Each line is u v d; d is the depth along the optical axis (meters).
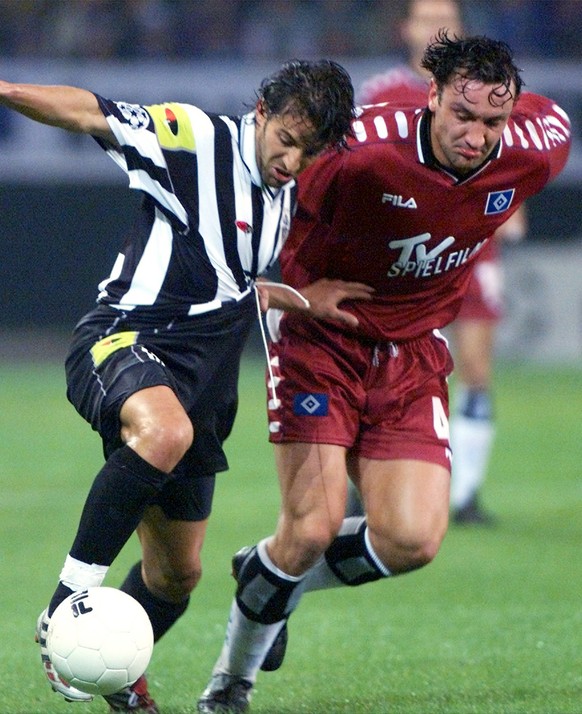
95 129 13.62
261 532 28.30
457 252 16.08
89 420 13.90
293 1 74.50
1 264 71.69
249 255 14.23
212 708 15.20
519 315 65.94
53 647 12.88
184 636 19.50
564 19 72.12
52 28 73.75
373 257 15.85
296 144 13.59
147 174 13.87
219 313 14.15
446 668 17.22
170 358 14.05
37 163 69.06
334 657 18.11
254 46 74.19
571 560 25.78
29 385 56.38
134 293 14.07
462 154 14.56
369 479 15.86
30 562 25.16
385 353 16.39
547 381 58.72
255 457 39.41
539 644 18.52
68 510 30.89
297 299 15.55
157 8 74.19
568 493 34.16
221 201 13.97
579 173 67.88
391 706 15.02
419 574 24.52
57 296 72.00
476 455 30.03
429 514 15.27
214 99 69.94
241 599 15.42
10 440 42.19
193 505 14.78
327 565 15.99
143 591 15.55
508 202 15.91
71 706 15.12
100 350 13.91
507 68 14.33
